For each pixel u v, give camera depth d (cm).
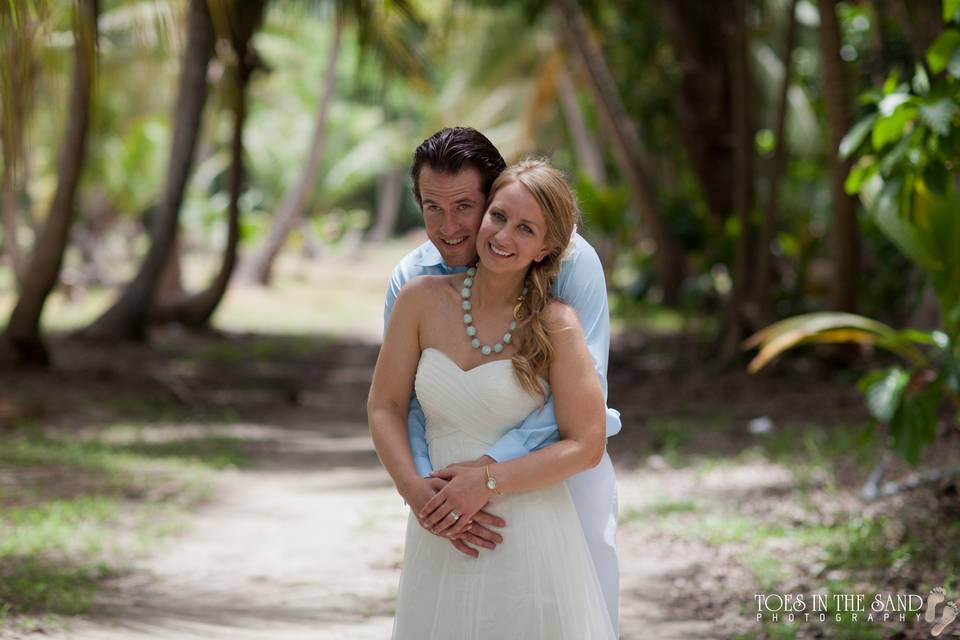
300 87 3962
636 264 2539
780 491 786
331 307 2934
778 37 2123
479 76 3131
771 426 1053
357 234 4922
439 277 342
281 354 1945
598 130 2770
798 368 1368
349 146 4369
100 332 1828
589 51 2122
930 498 702
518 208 319
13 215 2239
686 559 639
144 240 4603
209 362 1756
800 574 595
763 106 2159
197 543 688
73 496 795
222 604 556
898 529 650
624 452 1009
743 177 1441
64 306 2595
